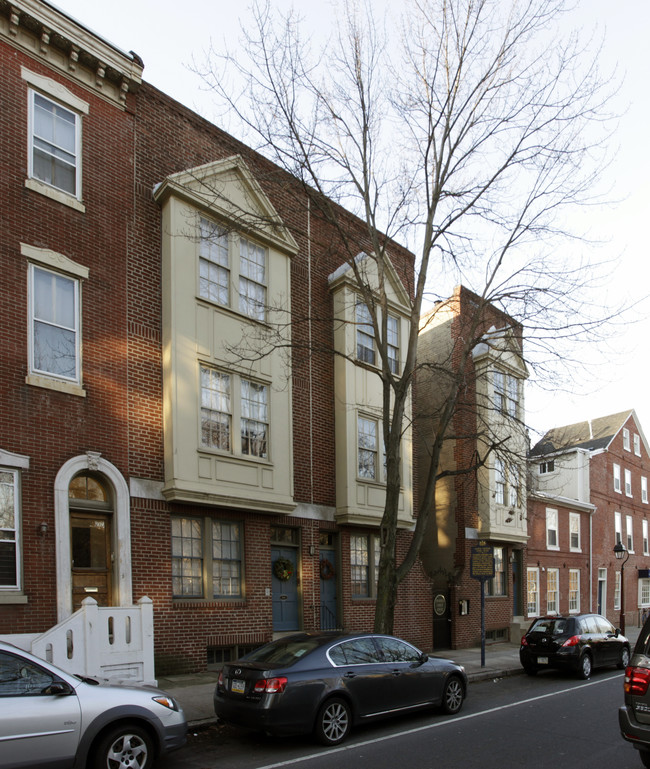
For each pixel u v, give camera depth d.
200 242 14.81
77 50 13.31
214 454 14.26
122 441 13.03
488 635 22.94
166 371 13.87
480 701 12.73
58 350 12.36
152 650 11.25
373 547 18.48
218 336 14.78
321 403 17.69
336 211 18.45
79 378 12.54
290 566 16.14
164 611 13.17
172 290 14.00
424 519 13.85
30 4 12.55
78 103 13.38
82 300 12.81
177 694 11.60
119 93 14.13
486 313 22.59
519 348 18.67
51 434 11.92
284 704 8.84
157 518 13.37
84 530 12.43
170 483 13.41
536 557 26.78
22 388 11.62
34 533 11.42
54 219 12.60
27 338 11.81
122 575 12.55
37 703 6.59
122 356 13.32
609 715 11.38
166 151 14.92
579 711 11.73
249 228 15.64
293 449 16.64
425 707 10.84
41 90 12.78
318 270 18.27
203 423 14.33
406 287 21.17
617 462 36.44
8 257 11.76
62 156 13.05
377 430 18.81
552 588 27.89
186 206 14.56
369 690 9.88
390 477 13.44
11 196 11.98
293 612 16.20
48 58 12.99
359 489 17.75
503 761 8.46
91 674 10.33
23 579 11.16
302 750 8.95
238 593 14.87
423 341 24.28
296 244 16.94
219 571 14.55
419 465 23.25
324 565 17.09
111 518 12.75
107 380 12.98
